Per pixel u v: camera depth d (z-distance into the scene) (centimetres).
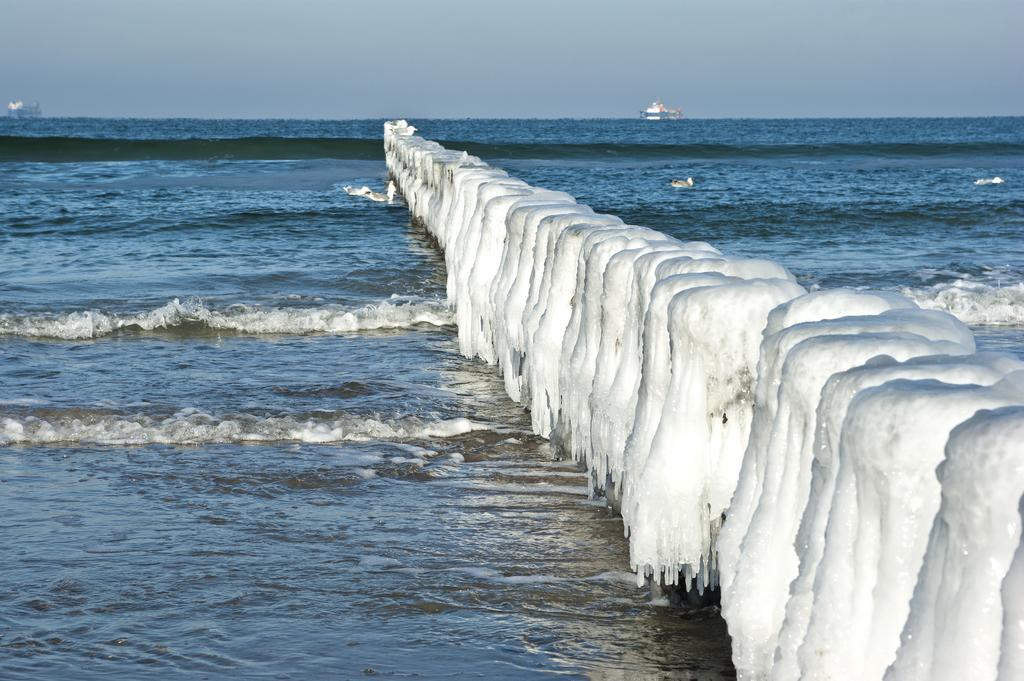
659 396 552
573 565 673
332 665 546
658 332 546
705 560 521
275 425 984
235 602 624
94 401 1087
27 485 839
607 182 5034
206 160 6150
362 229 2842
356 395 1124
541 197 1110
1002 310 1603
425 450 928
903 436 292
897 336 358
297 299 1756
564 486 827
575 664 545
